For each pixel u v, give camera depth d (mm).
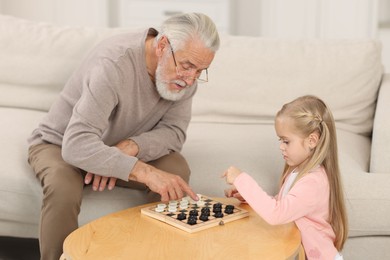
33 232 2205
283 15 4637
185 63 1896
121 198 2129
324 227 1824
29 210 2146
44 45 2693
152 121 2180
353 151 2363
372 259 2117
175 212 1810
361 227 2094
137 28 2758
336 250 1804
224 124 2684
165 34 1905
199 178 2229
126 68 1969
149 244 1600
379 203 2074
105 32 2740
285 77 2672
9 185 2139
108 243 1603
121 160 1886
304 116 1819
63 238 1838
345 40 2758
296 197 1755
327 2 4484
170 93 1991
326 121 1851
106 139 2115
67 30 2744
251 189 1778
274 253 1562
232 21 5133
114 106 1989
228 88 2684
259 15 5129
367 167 2289
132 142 2057
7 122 2480
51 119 2150
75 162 1899
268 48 2719
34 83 2678
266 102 2674
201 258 1517
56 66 2670
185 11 4922
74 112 1946
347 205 2086
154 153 2096
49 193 1877
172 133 2174
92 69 1986
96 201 2121
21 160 2215
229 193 2008
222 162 2289
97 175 1986
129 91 2004
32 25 2762
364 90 2660
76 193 1896
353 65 2664
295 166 1931
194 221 1715
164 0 4910
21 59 2674
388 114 2330
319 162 1814
